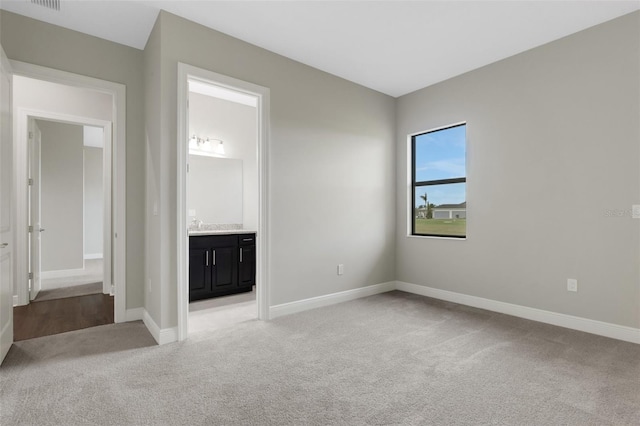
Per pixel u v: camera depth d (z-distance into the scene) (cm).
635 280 267
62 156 554
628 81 269
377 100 433
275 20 278
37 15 268
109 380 204
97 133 677
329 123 380
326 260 378
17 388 194
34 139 392
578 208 296
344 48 325
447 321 320
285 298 342
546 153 315
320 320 323
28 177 372
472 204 373
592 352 248
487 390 196
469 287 377
